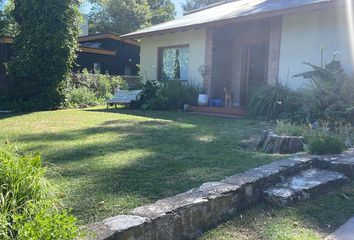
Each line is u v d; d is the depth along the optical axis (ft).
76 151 16.87
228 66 41.63
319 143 16.11
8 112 36.86
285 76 32.42
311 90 27.48
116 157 15.70
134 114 33.71
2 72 46.50
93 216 9.56
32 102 40.16
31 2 40.14
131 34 47.37
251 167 14.25
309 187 12.26
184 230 9.11
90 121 28.04
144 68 50.14
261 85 33.30
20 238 6.16
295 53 31.63
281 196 11.39
